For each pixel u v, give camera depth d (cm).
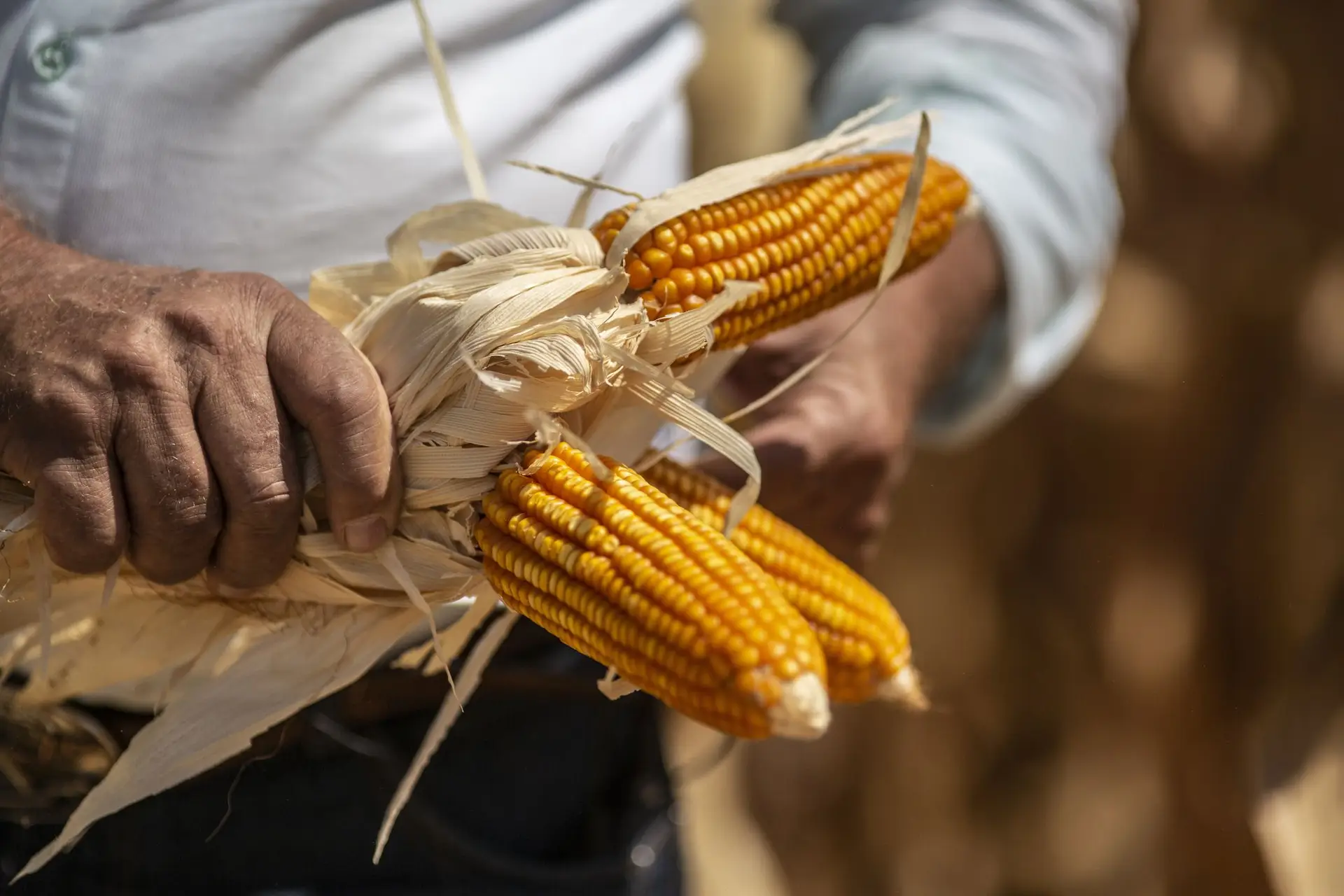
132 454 108
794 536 134
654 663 103
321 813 158
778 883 418
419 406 117
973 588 423
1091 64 215
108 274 115
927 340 182
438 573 121
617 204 162
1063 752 419
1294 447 404
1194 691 413
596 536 106
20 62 138
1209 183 401
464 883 167
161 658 132
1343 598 397
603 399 123
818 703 97
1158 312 403
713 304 118
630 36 165
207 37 137
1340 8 392
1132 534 415
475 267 119
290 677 130
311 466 115
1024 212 188
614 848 180
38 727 145
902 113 196
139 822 155
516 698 164
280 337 112
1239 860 396
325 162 142
